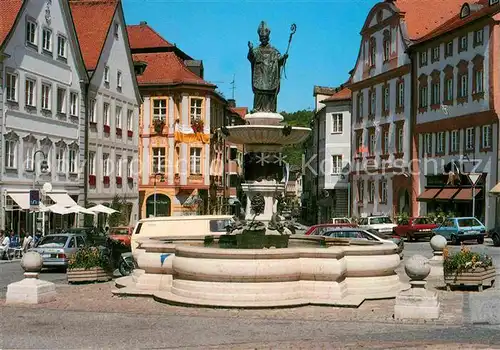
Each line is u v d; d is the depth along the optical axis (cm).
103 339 1163
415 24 5906
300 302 1508
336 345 1095
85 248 2092
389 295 1628
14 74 3881
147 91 6506
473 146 4669
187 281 1588
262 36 2067
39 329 1259
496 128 4419
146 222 2681
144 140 6519
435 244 2272
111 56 5331
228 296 1516
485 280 1838
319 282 1564
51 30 4338
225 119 7431
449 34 4969
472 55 4684
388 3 5975
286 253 1540
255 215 1912
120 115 5553
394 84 5900
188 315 1408
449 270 1836
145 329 1257
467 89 4756
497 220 4362
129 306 1532
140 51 6806
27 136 4038
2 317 1392
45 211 4006
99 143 5094
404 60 5703
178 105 6500
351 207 6844
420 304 1363
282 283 1537
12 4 3925
